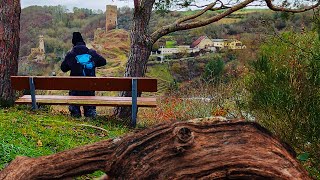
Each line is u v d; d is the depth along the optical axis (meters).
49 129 6.25
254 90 4.32
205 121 2.63
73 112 8.12
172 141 2.54
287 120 4.04
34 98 7.70
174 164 2.50
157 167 2.51
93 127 6.93
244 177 2.45
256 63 4.29
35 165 2.67
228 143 2.54
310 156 3.97
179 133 2.51
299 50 4.23
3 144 4.86
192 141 2.51
